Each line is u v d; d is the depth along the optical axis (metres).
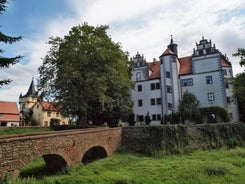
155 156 21.41
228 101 38.81
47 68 30.98
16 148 10.34
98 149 20.81
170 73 41.41
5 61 15.44
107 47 30.47
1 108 59.94
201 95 39.91
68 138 14.48
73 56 28.05
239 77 25.83
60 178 12.70
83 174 13.88
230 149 24.33
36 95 31.80
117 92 34.06
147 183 12.13
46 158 14.69
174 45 45.81
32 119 64.44
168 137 23.42
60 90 29.92
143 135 23.89
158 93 41.97
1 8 15.27
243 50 24.02
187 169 15.11
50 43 31.06
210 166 15.19
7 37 15.59
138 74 44.94
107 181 12.41
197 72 41.03
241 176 13.58
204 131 25.58
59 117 68.81
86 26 30.48
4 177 9.59
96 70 29.36
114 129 22.53
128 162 18.28
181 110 37.06
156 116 41.38
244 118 40.38
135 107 43.72
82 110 29.95
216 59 39.88
